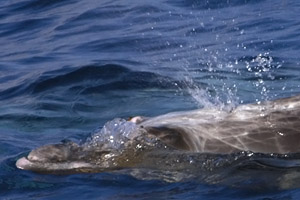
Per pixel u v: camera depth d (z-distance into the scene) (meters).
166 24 56.31
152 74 44.22
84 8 62.78
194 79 43.38
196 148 29.72
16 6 65.81
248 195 26.12
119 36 54.53
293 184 26.73
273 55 46.75
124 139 30.41
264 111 30.28
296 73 43.12
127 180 28.25
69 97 41.88
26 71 48.22
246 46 49.25
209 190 26.81
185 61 47.19
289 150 29.14
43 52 53.03
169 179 28.06
